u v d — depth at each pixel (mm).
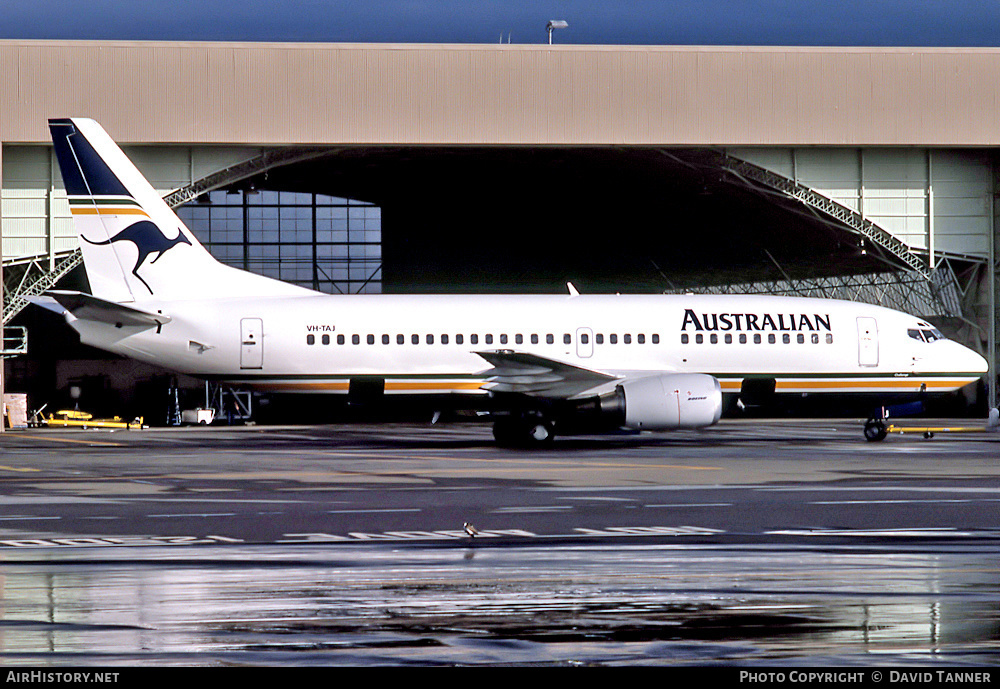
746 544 56438
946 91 186625
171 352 138750
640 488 83312
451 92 178375
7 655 35312
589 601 42625
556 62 179875
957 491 80375
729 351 144625
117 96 174000
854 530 61281
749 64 182875
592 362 142375
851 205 192125
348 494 80250
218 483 88625
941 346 150500
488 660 34469
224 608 41719
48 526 64125
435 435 159875
